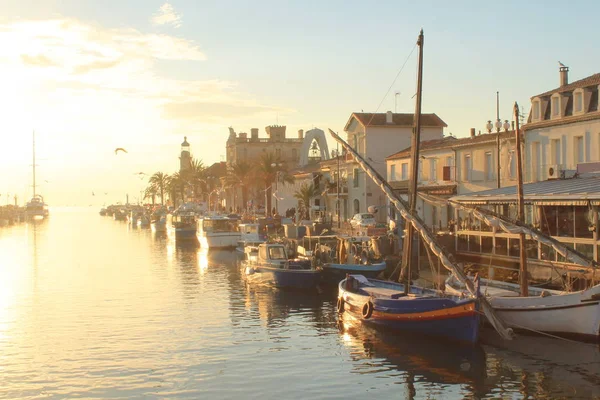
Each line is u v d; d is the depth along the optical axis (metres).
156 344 28.31
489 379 22.66
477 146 53.94
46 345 28.39
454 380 22.70
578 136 43.34
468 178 55.25
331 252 46.62
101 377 23.69
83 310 36.56
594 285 27.97
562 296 26.00
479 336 27.36
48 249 82.19
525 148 47.97
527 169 47.47
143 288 44.94
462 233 42.56
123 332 30.70
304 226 61.78
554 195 33.91
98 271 55.88
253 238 72.56
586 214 33.78
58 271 56.03
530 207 37.81
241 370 24.31
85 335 30.19
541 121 46.31
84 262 64.00
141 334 30.25
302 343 28.20
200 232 82.31
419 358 25.41
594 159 41.97
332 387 22.28
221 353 26.72
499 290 30.59
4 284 47.50
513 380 22.50
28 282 48.59
